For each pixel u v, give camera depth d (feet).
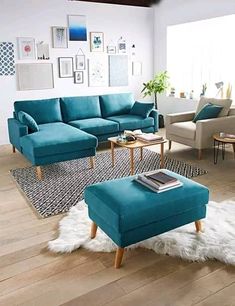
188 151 16.29
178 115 16.47
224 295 6.29
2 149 17.17
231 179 12.30
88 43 19.52
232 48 17.56
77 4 18.67
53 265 7.24
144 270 7.04
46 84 18.78
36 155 12.34
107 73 20.56
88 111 17.74
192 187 7.87
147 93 21.06
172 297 6.25
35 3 17.56
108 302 6.14
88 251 7.73
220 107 15.51
